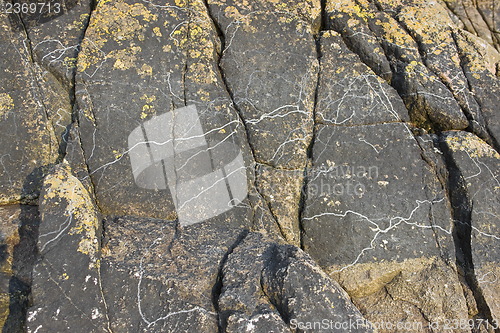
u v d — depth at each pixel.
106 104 2.12
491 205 2.10
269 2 2.37
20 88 2.21
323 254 2.11
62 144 2.19
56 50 2.26
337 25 2.36
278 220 2.14
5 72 2.22
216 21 2.33
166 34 2.23
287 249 1.85
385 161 2.18
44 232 1.71
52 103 2.22
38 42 2.26
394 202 2.14
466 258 2.08
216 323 1.62
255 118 2.22
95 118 2.11
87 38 2.19
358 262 2.09
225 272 1.75
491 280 2.02
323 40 2.34
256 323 1.54
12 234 1.97
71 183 1.83
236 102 2.24
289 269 1.68
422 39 2.33
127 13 2.23
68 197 1.79
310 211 2.14
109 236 1.89
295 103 2.24
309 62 2.29
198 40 2.24
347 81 2.28
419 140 2.24
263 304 1.66
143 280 1.71
